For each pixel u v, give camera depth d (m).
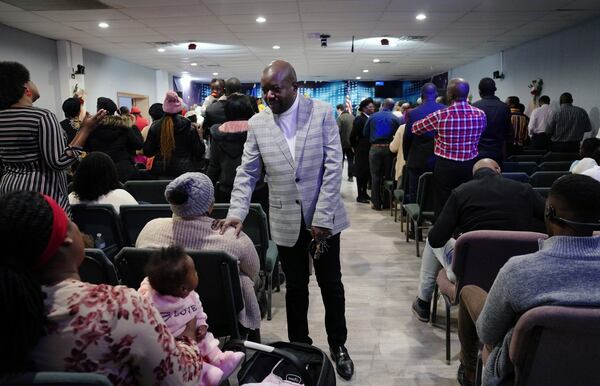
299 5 6.20
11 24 7.29
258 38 8.54
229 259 1.54
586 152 3.73
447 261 2.29
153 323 0.93
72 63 8.93
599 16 7.07
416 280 3.42
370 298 3.07
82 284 0.89
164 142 3.47
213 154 3.29
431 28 7.77
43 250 0.84
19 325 0.79
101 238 2.35
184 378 1.00
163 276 1.25
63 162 2.15
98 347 0.86
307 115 1.87
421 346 2.42
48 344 0.85
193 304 1.33
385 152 5.89
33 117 2.08
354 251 4.19
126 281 1.65
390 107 5.89
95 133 3.68
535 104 9.11
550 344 1.12
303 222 1.93
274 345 1.59
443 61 12.05
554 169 4.14
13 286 0.79
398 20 7.13
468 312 1.90
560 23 7.57
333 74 14.88
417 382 2.09
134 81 12.09
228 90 3.72
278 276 3.13
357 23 7.33
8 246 0.82
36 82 8.23
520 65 9.89
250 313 1.79
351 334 2.55
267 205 3.13
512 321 1.26
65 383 0.80
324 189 1.85
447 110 3.38
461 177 3.43
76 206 2.28
